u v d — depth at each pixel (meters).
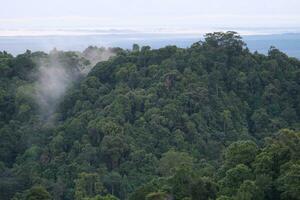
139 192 73.38
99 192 93.81
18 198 94.50
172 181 70.88
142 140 107.56
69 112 123.88
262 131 118.69
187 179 70.12
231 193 66.88
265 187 65.88
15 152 117.75
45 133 118.50
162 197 67.81
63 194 96.88
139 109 115.56
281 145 71.50
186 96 116.88
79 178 96.06
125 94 118.25
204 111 116.44
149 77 124.62
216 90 122.88
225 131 115.81
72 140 110.94
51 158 108.56
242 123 119.44
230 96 123.81
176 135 108.75
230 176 69.19
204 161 101.94
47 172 103.50
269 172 68.19
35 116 125.44
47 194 74.00
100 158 104.00
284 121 121.12
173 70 122.56
